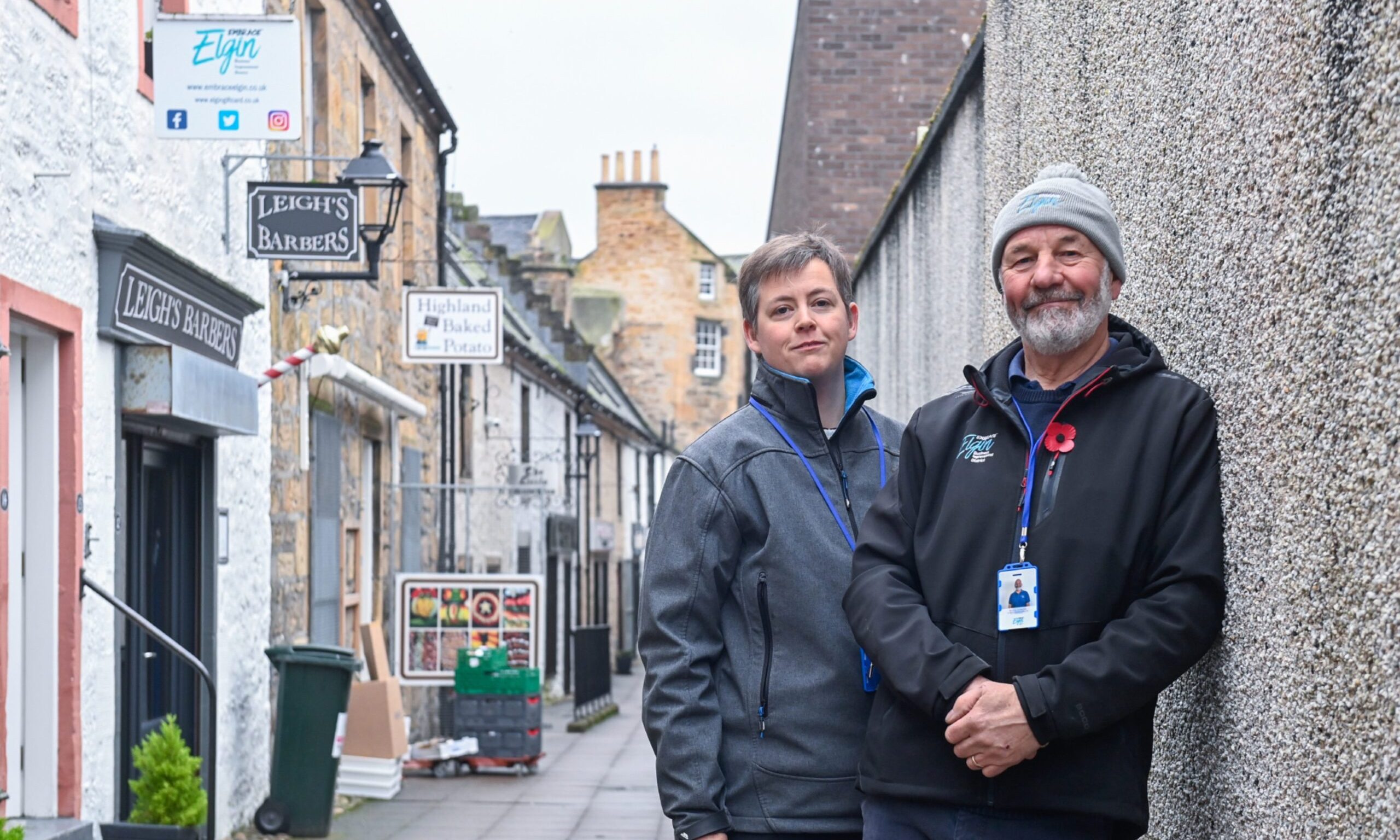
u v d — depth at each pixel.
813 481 3.18
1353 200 2.16
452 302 13.42
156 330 7.32
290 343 10.61
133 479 7.66
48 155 6.13
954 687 2.50
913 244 9.38
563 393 27.84
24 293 5.85
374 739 11.82
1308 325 2.34
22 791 6.31
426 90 15.28
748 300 3.30
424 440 16.62
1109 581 2.52
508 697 14.02
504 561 22.45
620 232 48.53
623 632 37.59
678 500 3.20
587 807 11.43
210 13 8.53
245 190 9.26
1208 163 2.93
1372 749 2.08
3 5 5.65
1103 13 3.94
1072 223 2.70
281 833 9.32
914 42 14.88
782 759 3.06
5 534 5.84
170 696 8.27
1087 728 2.41
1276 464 2.49
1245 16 2.68
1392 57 2.02
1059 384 2.76
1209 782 2.88
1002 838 2.56
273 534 10.21
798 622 3.10
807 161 14.89
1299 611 2.37
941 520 2.71
